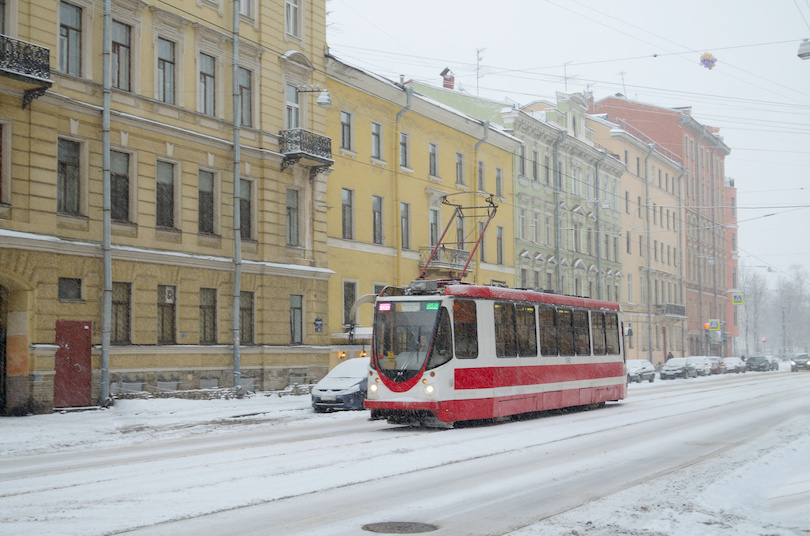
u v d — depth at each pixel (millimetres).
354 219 36156
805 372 74562
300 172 32438
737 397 32781
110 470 12266
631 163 69938
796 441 16844
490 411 20203
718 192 94625
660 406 27750
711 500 10141
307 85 33031
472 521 8844
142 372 25375
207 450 15070
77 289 23844
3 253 21750
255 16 30688
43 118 23000
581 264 59156
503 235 49312
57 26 23469
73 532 7988
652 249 73875
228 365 28562
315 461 13242
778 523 8828
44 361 22469
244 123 30281
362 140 36844
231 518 8750
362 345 34781
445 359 19047
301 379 31547
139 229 25734
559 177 57094
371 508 9430
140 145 25922
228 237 29109
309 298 32406
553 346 23859
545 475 12086
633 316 68688
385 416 19438
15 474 12000
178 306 26828
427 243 41531
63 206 23719
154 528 8219
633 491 10773
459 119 44094
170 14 26969
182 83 27516
